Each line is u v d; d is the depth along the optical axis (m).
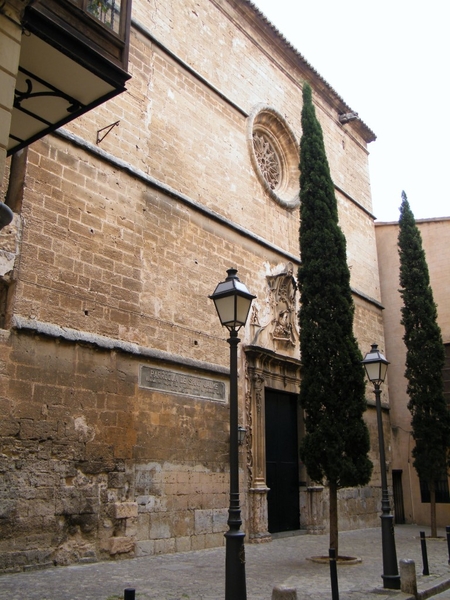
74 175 12.54
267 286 18.53
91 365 11.91
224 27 19.23
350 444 12.96
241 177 18.44
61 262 11.79
